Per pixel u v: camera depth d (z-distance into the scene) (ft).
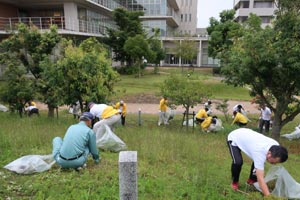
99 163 17.11
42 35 39.34
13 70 38.37
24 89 37.88
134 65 119.75
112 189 13.19
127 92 75.51
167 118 43.06
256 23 35.73
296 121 49.08
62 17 91.35
